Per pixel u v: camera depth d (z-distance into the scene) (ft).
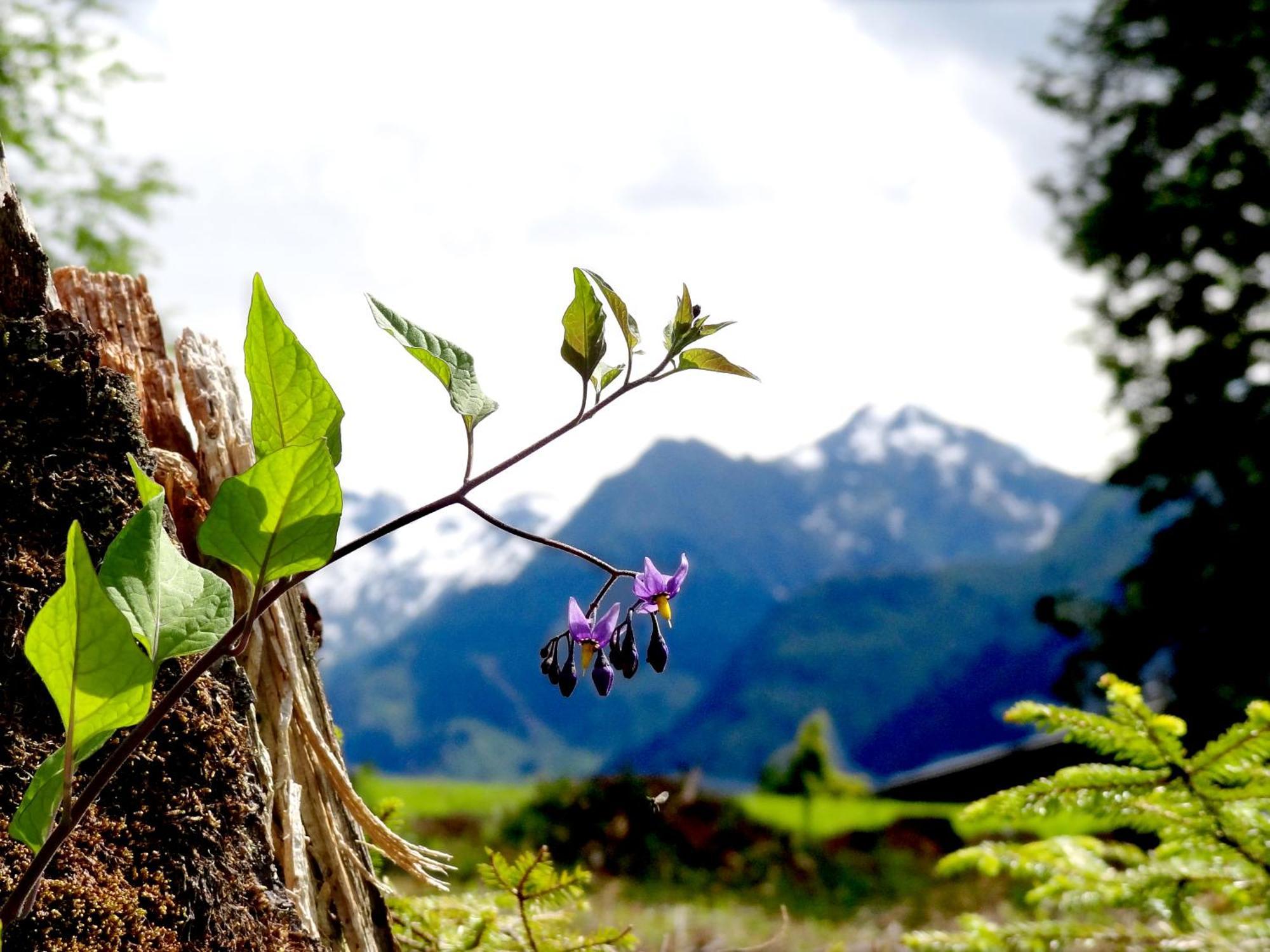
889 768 497.87
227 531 4.28
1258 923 10.64
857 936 24.41
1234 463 61.57
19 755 6.17
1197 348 65.67
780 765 57.57
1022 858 11.78
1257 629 58.08
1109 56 70.03
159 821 6.65
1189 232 67.62
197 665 4.45
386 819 11.51
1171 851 10.95
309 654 8.87
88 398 7.32
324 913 8.02
